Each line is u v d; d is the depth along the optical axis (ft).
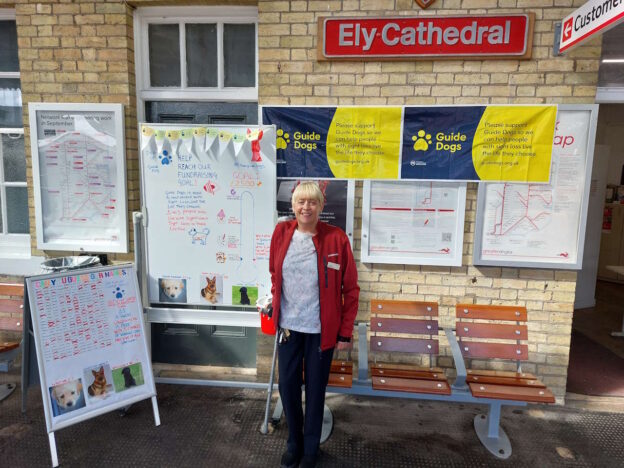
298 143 10.28
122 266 9.27
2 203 12.12
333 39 9.85
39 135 10.81
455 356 9.02
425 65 9.87
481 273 10.44
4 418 9.57
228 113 11.19
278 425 9.46
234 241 9.80
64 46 10.61
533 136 9.68
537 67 9.64
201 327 11.93
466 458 8.57
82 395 8.55
